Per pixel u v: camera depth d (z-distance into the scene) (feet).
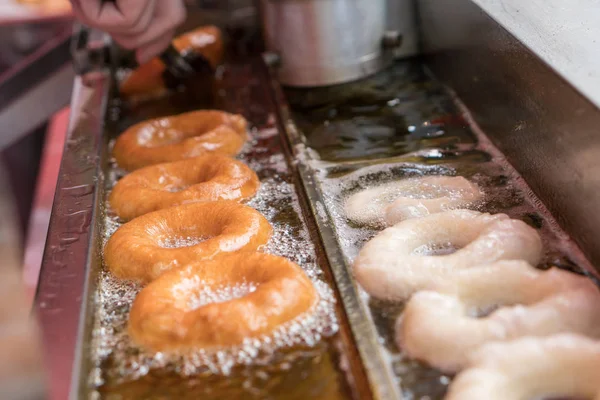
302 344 1.81
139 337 1.84
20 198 4.43
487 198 2.19
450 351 1.73
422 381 1.71
